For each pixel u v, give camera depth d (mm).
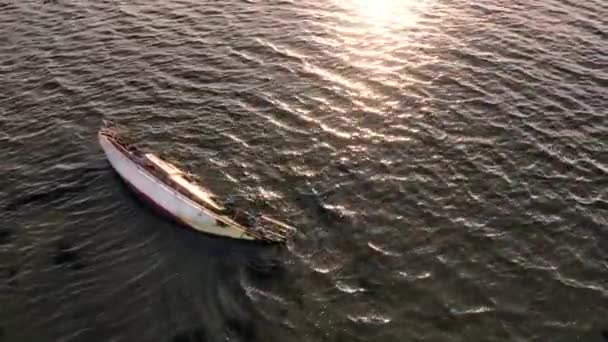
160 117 40156
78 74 44875
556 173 35031
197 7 54156
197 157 36469
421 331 26422
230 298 27734
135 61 46250
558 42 47281
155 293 28094
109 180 34781
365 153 36688
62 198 33750
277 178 34812
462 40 47844
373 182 34469
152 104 41469
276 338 26031
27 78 44562
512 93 41656
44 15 53219
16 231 31656
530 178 34719
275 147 37250
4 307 27625
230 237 30406
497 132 38219
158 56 46812
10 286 28625
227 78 44062
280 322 26672
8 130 39250
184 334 26281
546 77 43219
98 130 39031
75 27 51219
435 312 27234
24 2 55562
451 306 27516
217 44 48281
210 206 31656
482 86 42438
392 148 37062
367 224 31719
